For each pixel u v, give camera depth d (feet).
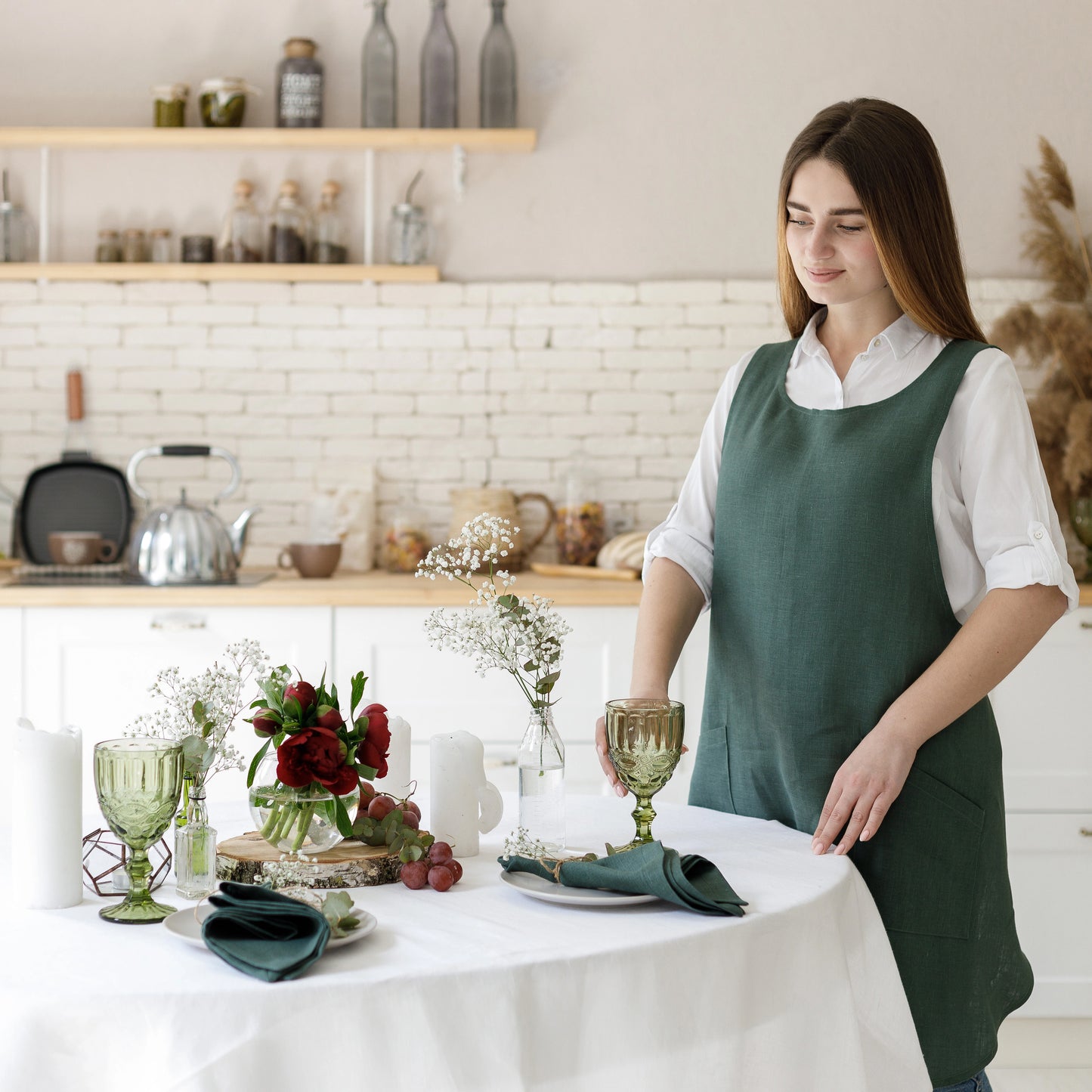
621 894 3.98
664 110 11.55
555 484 11.67
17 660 9.50
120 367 11.51
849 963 4.25
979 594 5.14
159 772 3.91
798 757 5.17
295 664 9.61
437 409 11.63
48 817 4.03
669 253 11.63
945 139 11.51
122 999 3.19
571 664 9.63
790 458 5.31
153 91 11.09
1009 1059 9.67
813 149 5.09
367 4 11.35
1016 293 11.46
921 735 4.66
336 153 11.51
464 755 4.66
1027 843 9.58
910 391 5.14
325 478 11.59
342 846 4.43
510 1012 3.35
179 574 9.83
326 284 11.54
